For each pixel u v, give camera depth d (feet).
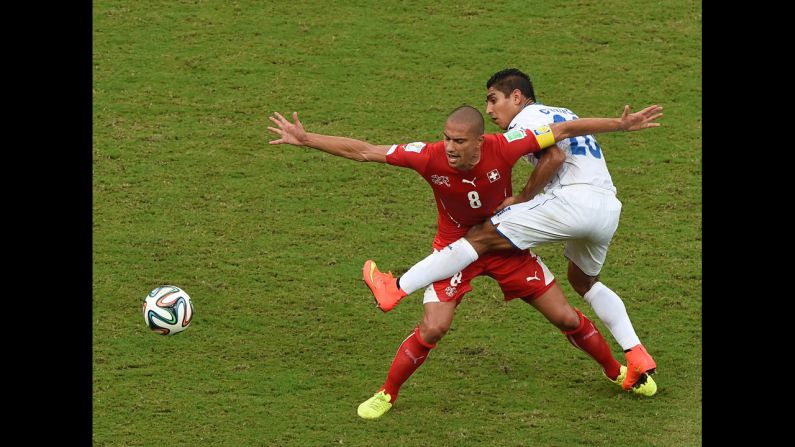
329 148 101.65
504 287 106.42
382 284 104.32
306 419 103.86
